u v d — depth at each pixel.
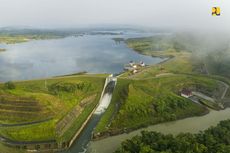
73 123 194.62
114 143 171.88
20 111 192.50
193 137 149.25
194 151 133.38
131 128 191.00
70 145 167.88
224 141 148.62
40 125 178.25
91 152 160.75
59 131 178.12
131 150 142.38
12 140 164.50
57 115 194.62
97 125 191.12
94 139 175.88
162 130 191.12
